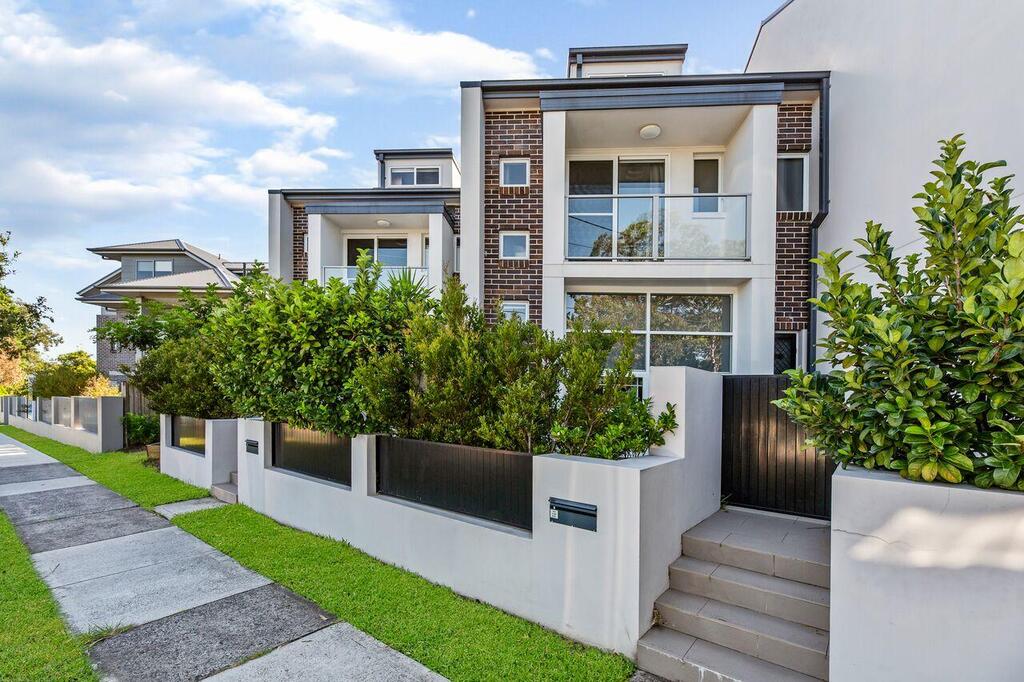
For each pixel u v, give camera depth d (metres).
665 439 4.39
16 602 4.26
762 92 8.20
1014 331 2.28
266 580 4.74
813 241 8.59
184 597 4.39
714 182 9.93
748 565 3.92
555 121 8.62
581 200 8.86
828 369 7.99
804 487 4.89
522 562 4.02
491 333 4.95
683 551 4.23
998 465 2.27
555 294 8.54
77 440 13.64
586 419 4.27
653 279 8.53
